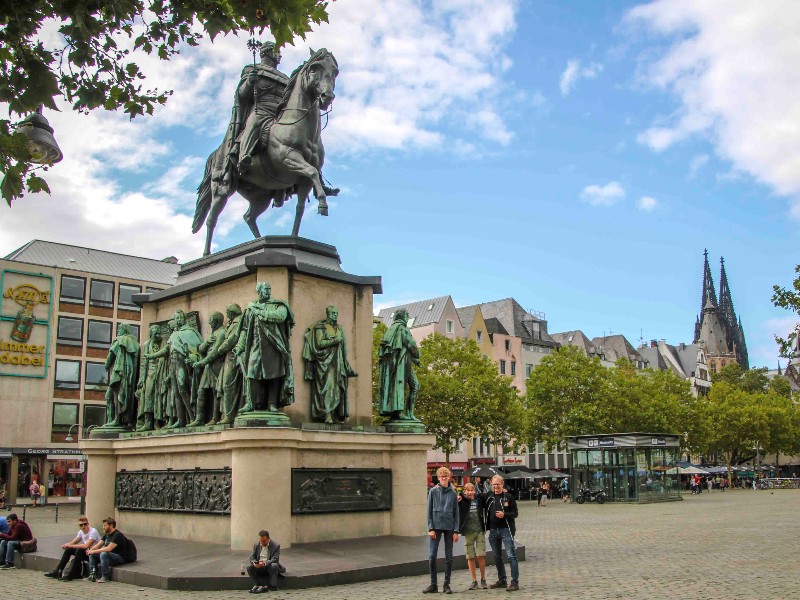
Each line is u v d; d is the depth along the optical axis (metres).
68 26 7.68
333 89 15.41
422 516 14.61
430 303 75.19
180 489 14.46
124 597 10.41
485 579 12.00
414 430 14.88
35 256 59.97
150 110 8.32
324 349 14.34
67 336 57.44
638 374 73.19
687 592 10.84
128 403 17.05
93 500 16.47
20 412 54.75
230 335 14.23
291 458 13.09
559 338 100.31
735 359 179.38
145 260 66.25
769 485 83.88
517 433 51.19
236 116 16.41
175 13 7.68
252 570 10.66
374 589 10.91
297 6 7.34
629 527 26.45
